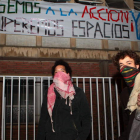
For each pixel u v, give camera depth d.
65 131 2.04
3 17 5.33
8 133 5.33
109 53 5.96
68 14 5.69
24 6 5.46
